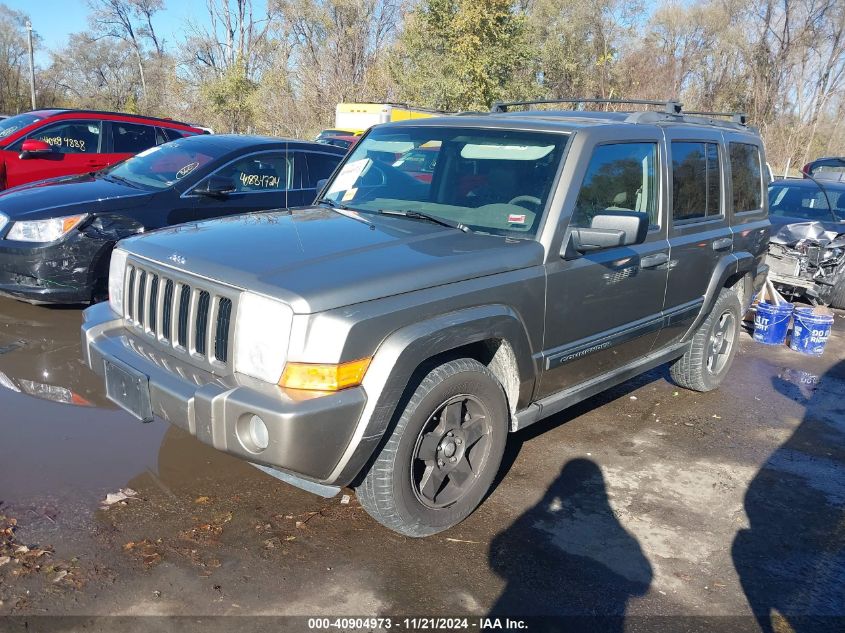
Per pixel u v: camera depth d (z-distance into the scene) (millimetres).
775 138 32938
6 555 3033
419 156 4359
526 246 3635
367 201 4352
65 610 2750
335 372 2846
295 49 31062
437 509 3383
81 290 5875
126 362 3309
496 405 3527
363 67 30688
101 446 4086
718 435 4984
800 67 32688
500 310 3410
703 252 5020
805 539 3695
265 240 3443
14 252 5668
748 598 3172
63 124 9773
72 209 5812
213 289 3053
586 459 4438
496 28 21875
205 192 6441
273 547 3266
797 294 9141
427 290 3162
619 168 4215
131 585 2924
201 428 2959
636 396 5668
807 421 5379
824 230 8828
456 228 3818
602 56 34094
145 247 3559
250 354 2932
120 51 54062
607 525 3684
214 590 2939
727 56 35094
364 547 3332
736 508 3961
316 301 2840
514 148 4070
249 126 31422
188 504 3568
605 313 4148
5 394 4676
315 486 3152
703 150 5113
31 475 3707
